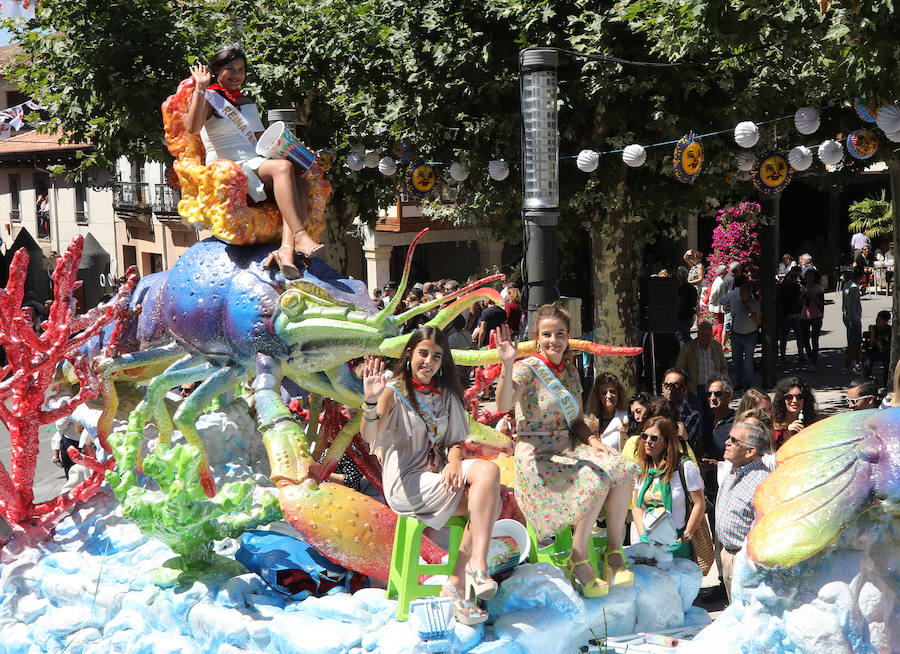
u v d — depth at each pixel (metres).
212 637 5.30
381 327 5.88
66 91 13.91
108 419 7.05
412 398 4.93
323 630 4.92
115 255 36.50
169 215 32.06
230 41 14.03
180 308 6.37
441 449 5.02
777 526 4.04
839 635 3.97
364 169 14.23
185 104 6.39
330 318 5.93
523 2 11.10
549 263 8.19
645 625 5.43
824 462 4.06
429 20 11.77
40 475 12.51
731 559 5.97
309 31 13.76
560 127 11.38
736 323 15.40
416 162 13.10
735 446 5.93
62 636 5.95
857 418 4.20
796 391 7.58
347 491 5.62
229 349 6.25
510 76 11.85
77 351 7.03
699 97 11.54
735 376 15.61
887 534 4.09
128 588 5.89
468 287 5.98
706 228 31.08
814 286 17.42
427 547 5.57
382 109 13.55
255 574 5.72
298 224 6.11
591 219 12.02
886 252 28.75
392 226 26.64
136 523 5.57
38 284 20.69
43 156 36.41
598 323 12.46
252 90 13.65
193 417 6.24
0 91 35.09
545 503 5.10
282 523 6.30
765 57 10.51
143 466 5.55
